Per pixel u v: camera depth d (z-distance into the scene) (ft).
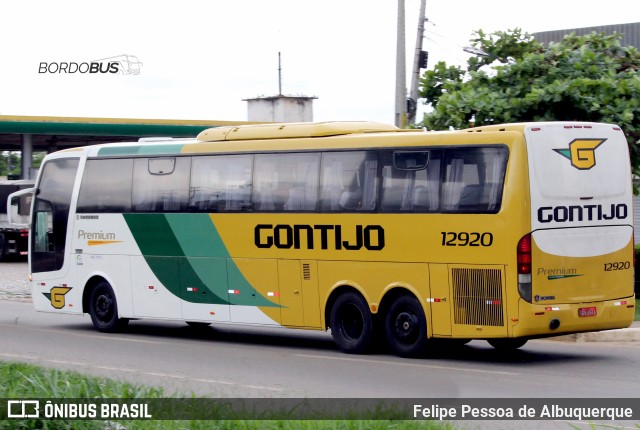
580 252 50.62
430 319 52.54
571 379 46.44
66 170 71.82
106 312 69.51
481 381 46.06
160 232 65.31
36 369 44.21
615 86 73.56
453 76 83.35
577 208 50.70
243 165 61.05
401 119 83.20
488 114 74.95
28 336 68.08
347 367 51.26
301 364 52.80
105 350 60.34
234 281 61.41
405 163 53.67
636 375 47.67
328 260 56.80
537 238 49.34
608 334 61.16
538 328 49.26
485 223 50.26
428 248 52.47
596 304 51.13
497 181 50.03
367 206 55.06
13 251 147.02
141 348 61.16
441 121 76.38
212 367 52.29
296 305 58.44
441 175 52.19
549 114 74.13
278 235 59.06
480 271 50.47
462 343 60.54
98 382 40.52
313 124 58.70
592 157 51.42
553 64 77.30
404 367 50.93
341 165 56.39
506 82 78.23
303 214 57.88
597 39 80.48
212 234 62.44
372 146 55.11
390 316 54.60
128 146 68.03
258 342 64.28
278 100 187.01
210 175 62.75
